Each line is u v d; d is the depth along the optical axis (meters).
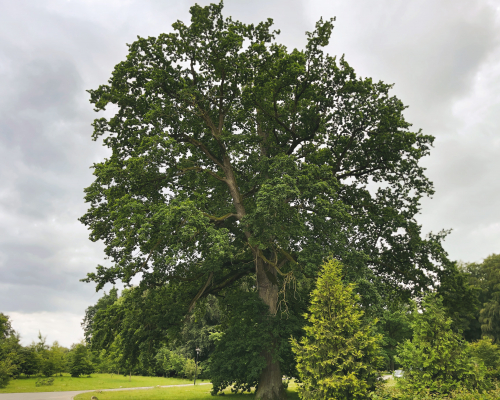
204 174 21.88
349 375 10.56
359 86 19.84
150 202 19.12
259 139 21.27
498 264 48.72
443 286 20.94
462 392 9.94
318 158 21.31
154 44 19.97
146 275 18.33
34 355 46.88
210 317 49.06
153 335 18.98
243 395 23.70
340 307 11.70
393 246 21.69
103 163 19.48
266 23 19.81
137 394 25.22
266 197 15.62
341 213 16.86
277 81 19.11
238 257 22.05
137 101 20.20
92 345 19.22
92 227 19.66
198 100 19.86
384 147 20.78
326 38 19.86
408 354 11.29
